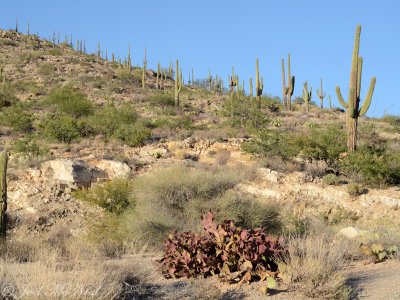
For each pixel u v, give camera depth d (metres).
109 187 14.97
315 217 15.70
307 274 5.89
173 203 12.05
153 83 67.38
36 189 17.08
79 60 76.00
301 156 21.69
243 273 6.33
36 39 92.62
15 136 30.67
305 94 46.88
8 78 59.12
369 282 6.09
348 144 21.20
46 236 13.40
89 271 5.49
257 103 42.69
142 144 25.92
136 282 5.82
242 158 22.53
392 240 8.56
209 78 78.12
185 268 6.58
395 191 18.58
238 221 11.73
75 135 27.92
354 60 20.73
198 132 28.39
